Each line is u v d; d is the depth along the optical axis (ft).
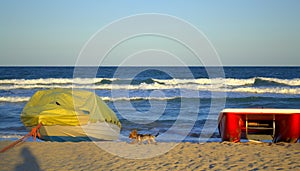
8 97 84.48
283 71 190.90
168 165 26.05
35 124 37.50
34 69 230.07
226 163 26.35
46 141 39.04
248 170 24.22
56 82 121.49
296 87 102.22
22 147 32.86
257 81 109.50
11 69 229.25
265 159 27.40
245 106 78.48
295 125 33.71
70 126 37.60
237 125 34.96
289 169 24.29
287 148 31.63
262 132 37.42
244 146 32.78
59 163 26.91
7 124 56.70
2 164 26.58
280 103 81.30
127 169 24.99
